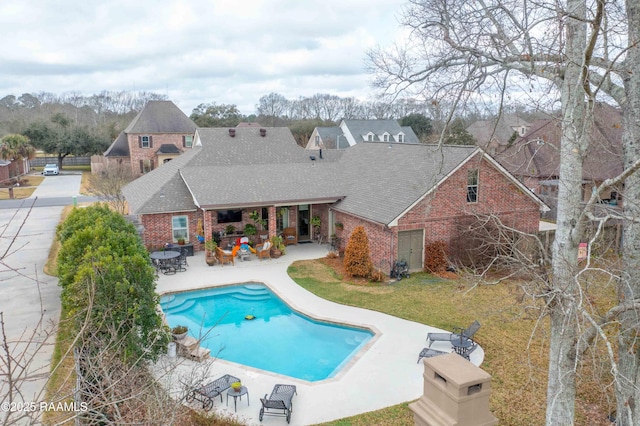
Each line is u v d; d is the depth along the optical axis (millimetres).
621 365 8586
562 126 7668
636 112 8023
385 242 21156
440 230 21625
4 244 25625
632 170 6289
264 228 26891
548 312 7367
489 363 13031
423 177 21734
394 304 17812
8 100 104812
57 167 61500
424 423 7348
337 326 16391
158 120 56438
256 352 14758
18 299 17016
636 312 7172
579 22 7016
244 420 10445
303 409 11070
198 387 10578
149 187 27500
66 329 13133
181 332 14148
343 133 63719
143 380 9516
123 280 11195
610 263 8414
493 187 22062
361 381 12352
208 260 23219
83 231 14086
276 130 35781
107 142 68125
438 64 8852
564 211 7766
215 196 23750
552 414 7961
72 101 110938
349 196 25422
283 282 20703
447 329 15461
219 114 88625
